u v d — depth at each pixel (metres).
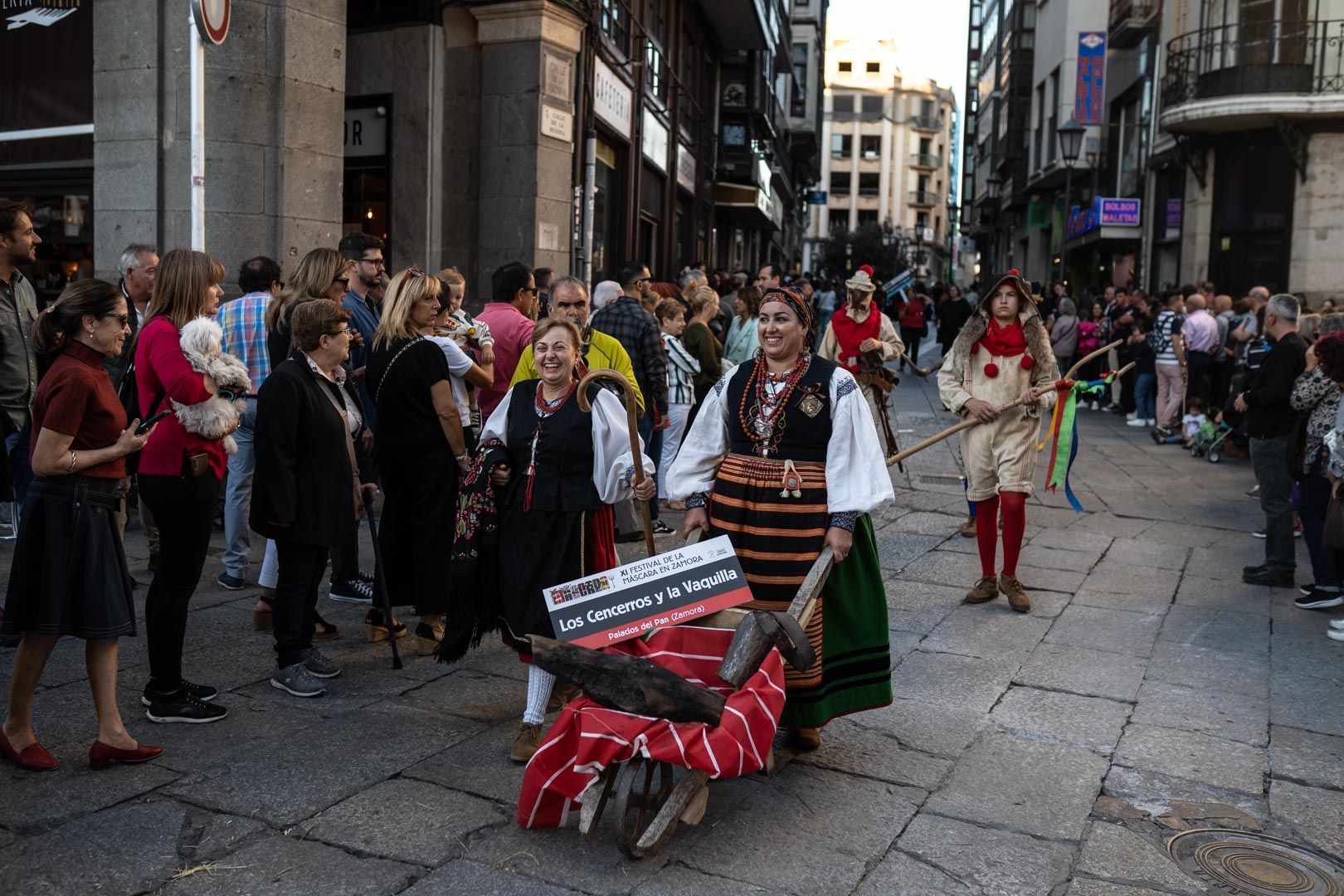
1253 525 8.69
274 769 3.81
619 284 8.39
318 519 4.47
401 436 5.04
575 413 4.01
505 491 4.04
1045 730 4.41
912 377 21.81
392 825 3.43
